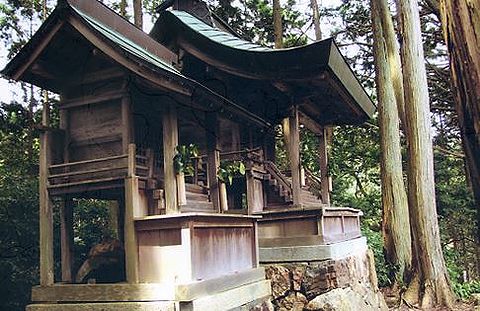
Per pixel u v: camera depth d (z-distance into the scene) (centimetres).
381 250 1274
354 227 1064
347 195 1755
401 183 1177
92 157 612
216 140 728
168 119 594
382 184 1193
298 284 738
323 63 730
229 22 1714
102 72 607
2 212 853
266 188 953
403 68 1078
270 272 754
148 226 538
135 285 520
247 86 913
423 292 1030
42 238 589
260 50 789
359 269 910
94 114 617
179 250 519
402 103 1145
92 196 685
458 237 1791
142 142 679
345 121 1140
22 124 1096
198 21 974
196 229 536
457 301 1032
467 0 225
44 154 601
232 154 899
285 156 1545
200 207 667
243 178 945
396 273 1128
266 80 815
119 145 598
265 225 800
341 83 827
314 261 748
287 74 776
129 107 587
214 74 899
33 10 1424
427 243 1038
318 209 758
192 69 897
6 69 594
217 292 554
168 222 526
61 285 567
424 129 1055
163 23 881
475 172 232
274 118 991
